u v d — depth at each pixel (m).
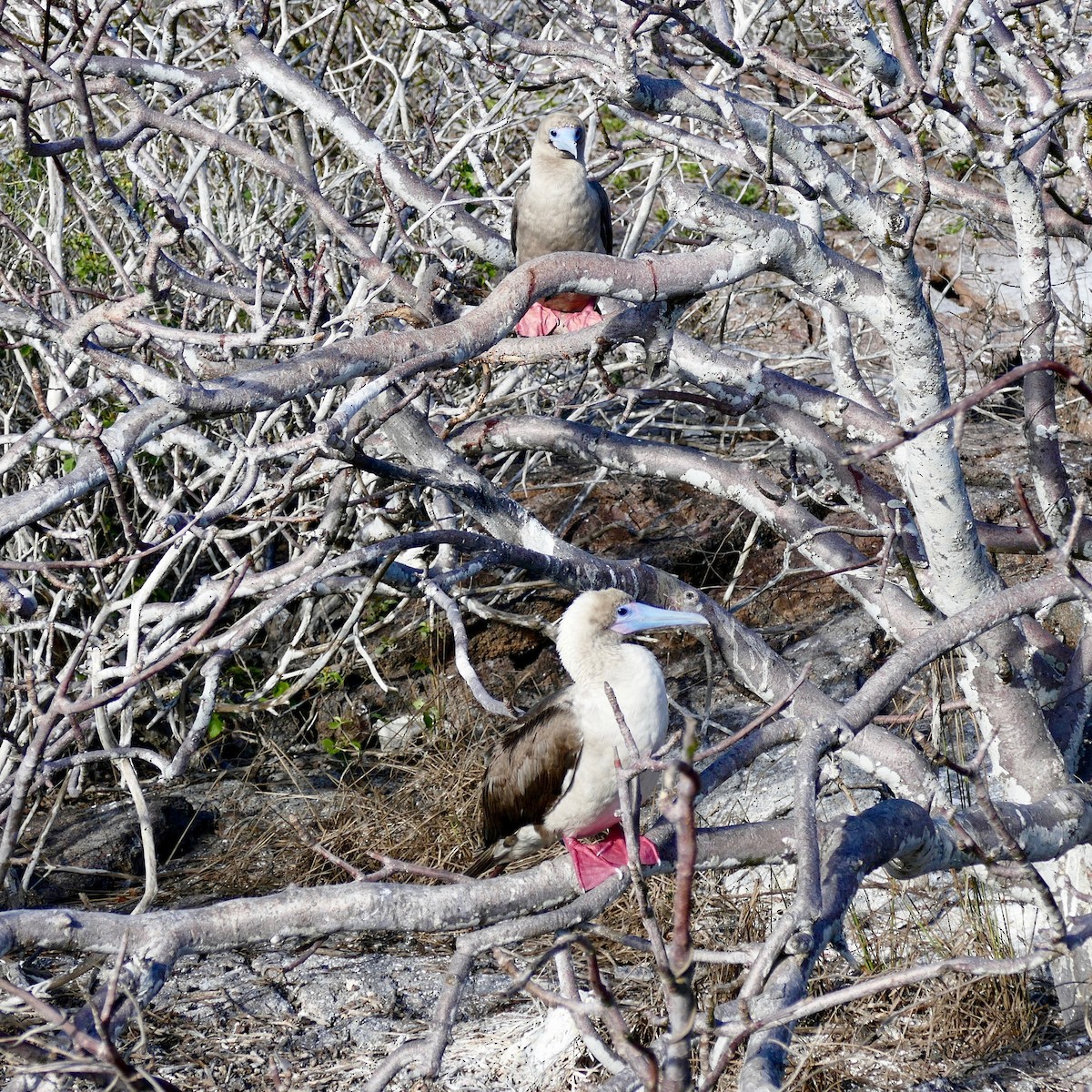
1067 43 6.82
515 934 4.73
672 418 13.62
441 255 7.30
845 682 11.31
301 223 11.95
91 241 11.63
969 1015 7.76
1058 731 7.44
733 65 5.68
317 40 13.46
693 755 3.31
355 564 6.17
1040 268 6.78
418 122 13.20
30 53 5.68
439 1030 4.41
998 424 14.02
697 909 8.65
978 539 6.79
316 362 5.12
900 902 8.81
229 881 10.20
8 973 7.66
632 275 5.89
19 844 10.59
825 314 8.12
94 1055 3.63
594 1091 4.60
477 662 12.34
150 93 11.16
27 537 11.22
